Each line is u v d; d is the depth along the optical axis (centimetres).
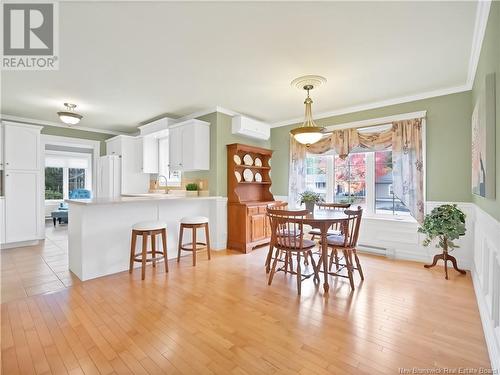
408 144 369
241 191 476
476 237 275
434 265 335
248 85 337
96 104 413
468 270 330
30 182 454
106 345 177
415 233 373
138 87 344
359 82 327
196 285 282
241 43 239
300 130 300
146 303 239
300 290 261
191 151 428
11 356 165
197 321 208
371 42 238
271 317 215
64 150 804
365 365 158
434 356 166
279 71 297
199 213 427
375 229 410
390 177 406
